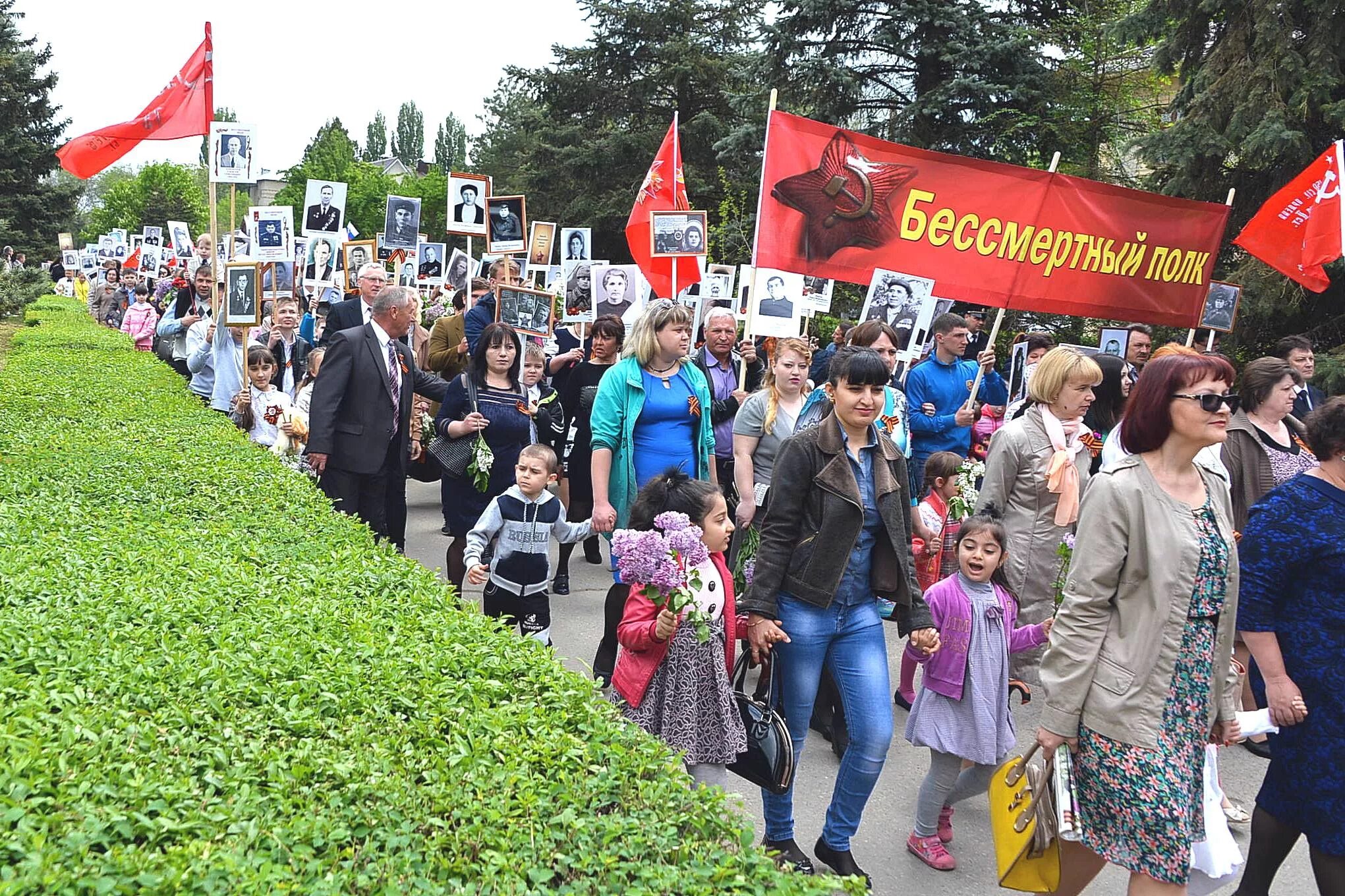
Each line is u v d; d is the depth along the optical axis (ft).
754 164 89.15
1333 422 12.53
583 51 125.39
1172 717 11.12
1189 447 11.16
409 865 7.84
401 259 56.80
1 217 146.00
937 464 22.06
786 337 27.89
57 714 9.86
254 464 23.54
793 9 79.05
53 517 17.94
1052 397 19.29
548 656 12.75
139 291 60.59
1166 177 53.52
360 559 16.81
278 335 35.27
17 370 39.60
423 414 26.50
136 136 36.04
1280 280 45.93
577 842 8.43
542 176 128.06
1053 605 19.48
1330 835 12.39
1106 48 74.74
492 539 19.89
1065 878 12.47
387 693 11.03
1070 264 27.53
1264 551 12.74
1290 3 45.91
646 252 34.58
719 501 14.51
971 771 15.92
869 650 14.46
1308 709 12.56
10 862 7.28
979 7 75.25
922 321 29.12
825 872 14.98
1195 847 11.91
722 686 13.67
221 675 11.13
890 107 81.51
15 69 148.46
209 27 35.63
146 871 7.31
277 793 8.76
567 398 30.68
